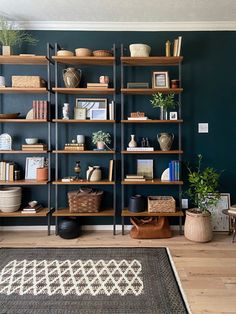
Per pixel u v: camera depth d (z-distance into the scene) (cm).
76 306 199
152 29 348
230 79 353
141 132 355
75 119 337
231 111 354
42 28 346
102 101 352
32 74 351
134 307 197
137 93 345
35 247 301
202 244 310
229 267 254
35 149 329
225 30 348
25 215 324
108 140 347
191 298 207
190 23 344
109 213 330
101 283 228
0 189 343
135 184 354
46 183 326
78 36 349
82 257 275
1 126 352
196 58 350
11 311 193
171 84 340
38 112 328
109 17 332
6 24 329
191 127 355
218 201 347
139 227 327
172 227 358
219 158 356
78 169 343
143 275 240
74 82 330
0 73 348
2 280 233
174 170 335
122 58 320
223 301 203
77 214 327
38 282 230
